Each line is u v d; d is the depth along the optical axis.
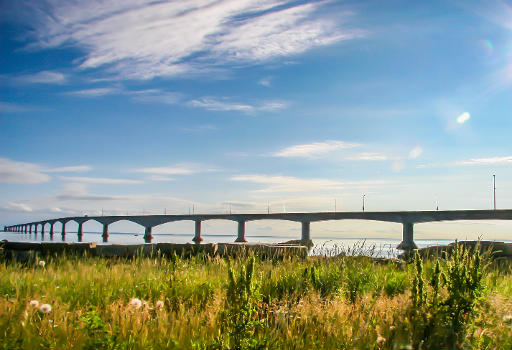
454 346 3.78
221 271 8.49
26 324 3.93
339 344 4.04
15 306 4.29
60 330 4.01
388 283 7.34
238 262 9.11
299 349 3.90
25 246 11.56
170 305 5.57
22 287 5.81
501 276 7.70
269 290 6.32
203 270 8.57
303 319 4.68
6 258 10.89
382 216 109.94
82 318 3.92
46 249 11.55
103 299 5.62
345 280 6.99
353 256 8.92
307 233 124.50
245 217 138.50
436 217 101.00
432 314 4.43
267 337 4.06
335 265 7.98
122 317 4.36
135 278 7.25
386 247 10.47
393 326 4.47
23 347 3.56
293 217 127.94
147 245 12.44
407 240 104.06
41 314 4.38
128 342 3.80
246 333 4.02
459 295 4.50
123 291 6.12
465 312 4.44
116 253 12.16
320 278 7.15
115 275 7.39
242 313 4.32
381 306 5.31
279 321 4.44
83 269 8.25
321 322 4.67
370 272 7.93
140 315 4.53
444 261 6.84
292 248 12.07
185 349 3.79
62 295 5.68
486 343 3.93
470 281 4.70
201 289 6.50
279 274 7.77
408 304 4.97
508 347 3.86
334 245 9.41
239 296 4.55
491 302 4.59
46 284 6.25
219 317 4.68
